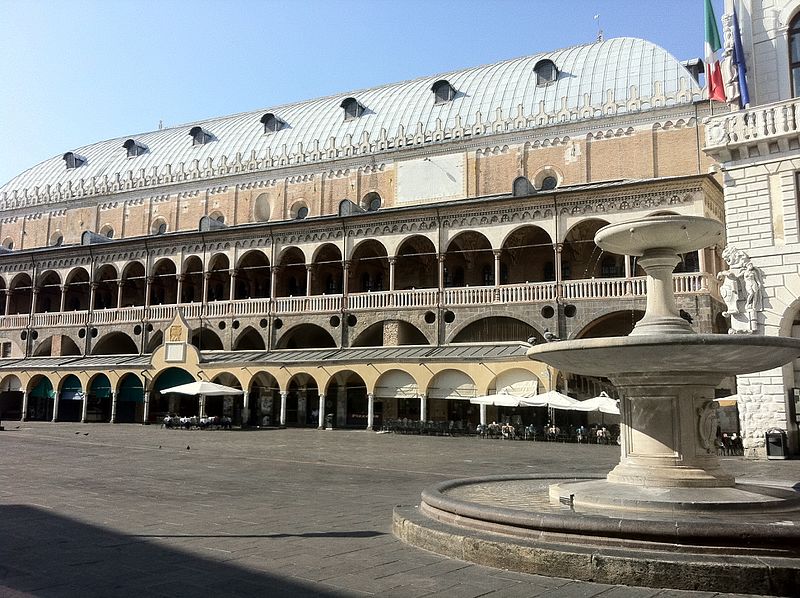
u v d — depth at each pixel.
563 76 55.59
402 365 44.59
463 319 46.50
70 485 18.67
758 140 28.02
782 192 27.84
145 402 54.41
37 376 58.97
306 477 21.53
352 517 14.06
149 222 69.19
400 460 27.36
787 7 29.16
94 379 56.97
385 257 50.62
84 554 10.45
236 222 64.62
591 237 47.31
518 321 47.06
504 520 10.42
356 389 53.38
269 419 52.53
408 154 57.47
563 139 51.75
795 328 27.80
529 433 39.69
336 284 58.62
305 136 65.19
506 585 8.77
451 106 58.94
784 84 28.95
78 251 63.66
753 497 11.62
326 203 60.53
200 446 33.75
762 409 27.39
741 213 28.70
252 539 11.65
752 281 27.98
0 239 77.88
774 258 27.77
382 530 12.60
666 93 49.03
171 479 20.44
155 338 58.88
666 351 11.55
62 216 74.44
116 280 61.91
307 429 48.41
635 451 12.90
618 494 11.93
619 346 11.70
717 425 12.94
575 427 41.50
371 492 18.11
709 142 29.25
